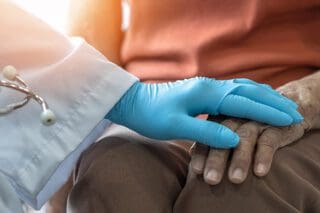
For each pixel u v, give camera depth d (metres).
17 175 0.62
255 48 0.81
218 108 0.64
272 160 0.60
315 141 0.67
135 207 0.60
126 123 0.69
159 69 0.89
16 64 0.64
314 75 0.73
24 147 0.62
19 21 0.64
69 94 0.64
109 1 0.98
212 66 0.83
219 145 0.60
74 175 0.69
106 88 0.66
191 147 0.68
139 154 0.64
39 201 0.68
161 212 0.61
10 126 0.63
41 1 0.96
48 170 0.62
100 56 0.68
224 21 0.82
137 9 0.91
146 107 0.67
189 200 0.60
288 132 0.64
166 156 0.66
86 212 0.61
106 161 0.63
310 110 0.67
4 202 0.60
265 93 0.65
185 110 0.66
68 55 0.66
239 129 0.62
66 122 0.64
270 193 0.57
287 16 0.80
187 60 0.86
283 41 0.80
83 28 0.96
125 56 0.94
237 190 0.58
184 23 0.86
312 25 0.81
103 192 0.61
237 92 0.65
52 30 0.66
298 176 0.60
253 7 0.79
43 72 0.64
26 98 0.61
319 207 0.59
